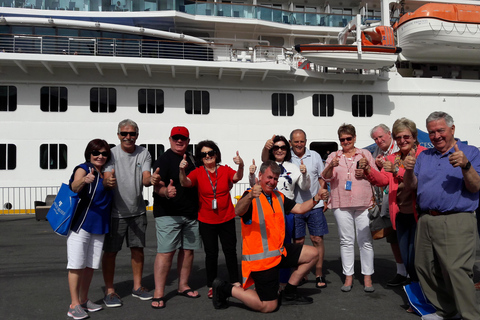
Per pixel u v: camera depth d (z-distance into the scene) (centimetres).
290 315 398
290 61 1573
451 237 346
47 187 1438
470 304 336
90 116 1472
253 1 1819
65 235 394
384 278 544
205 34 1747
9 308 427
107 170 425
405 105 1645
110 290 438
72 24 1442
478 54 1683
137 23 1598
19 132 1434
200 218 454
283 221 418
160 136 1511
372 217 481
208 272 455
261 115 1577
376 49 1480
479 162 356
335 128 1609
